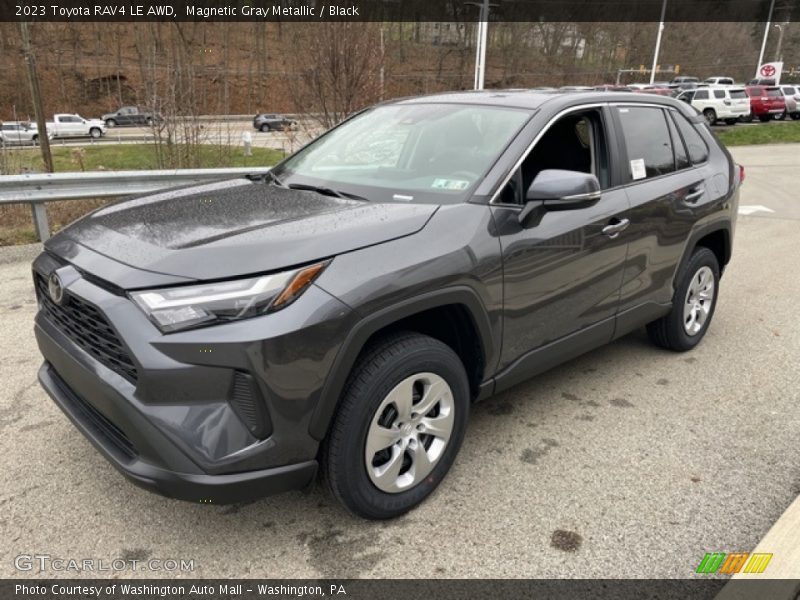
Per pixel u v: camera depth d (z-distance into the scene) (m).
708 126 4.48
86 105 56.50
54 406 3.48
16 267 6.09
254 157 16.09
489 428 3.38
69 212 8.32
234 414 2.13
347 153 3.48
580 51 63.50
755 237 8.35
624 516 2.68
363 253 2.33
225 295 2.09
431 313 2.75
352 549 2.47
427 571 2.36
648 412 3.58
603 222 3.23
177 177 7.59
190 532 2.54
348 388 2.36
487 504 2.74
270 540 2.51
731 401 3.73
